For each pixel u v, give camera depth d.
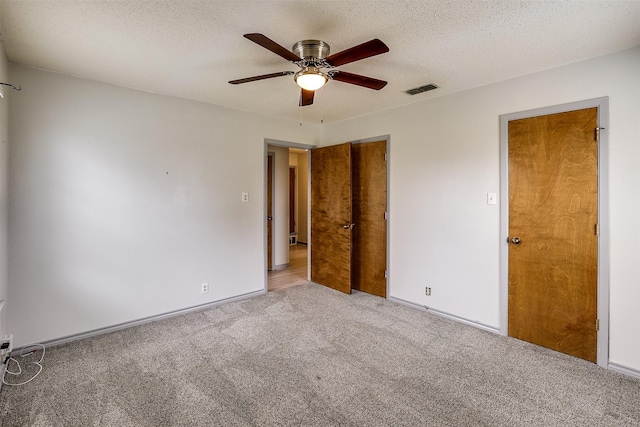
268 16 1.85
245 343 2.75
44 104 2.59
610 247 2.36
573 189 2.51
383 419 1.82
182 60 2.45
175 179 3.34
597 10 1.78
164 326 3.10
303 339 2.83
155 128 3.19
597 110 2.38
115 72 2.67
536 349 2.66
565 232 2.56
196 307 3.53
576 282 2.52
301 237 8.40
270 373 2.29
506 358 2.51
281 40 2.14
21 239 2.51
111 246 2.95
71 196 2.73
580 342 2.51
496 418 1.83
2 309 2.21
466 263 3.15
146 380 2.19
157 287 3.24
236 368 2.35
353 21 1.90
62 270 2.70
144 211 3.13
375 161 4.02
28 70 2.52
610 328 2.36
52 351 2.58
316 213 4.64
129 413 1.86
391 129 3.81
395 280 3.82
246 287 3.97
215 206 3.66
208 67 2.58
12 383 2.14
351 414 1.86
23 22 1.89
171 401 1.97
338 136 4.49
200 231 3.54
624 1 1.69
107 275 2.93
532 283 2.75
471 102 3.08
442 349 2.65
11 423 1.77
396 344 2.74
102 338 2.83
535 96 2.68
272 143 4.23
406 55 2.37
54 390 2.07
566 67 2.52
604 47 2.23
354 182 4.29
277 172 5.73
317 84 2.17
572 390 2.10
